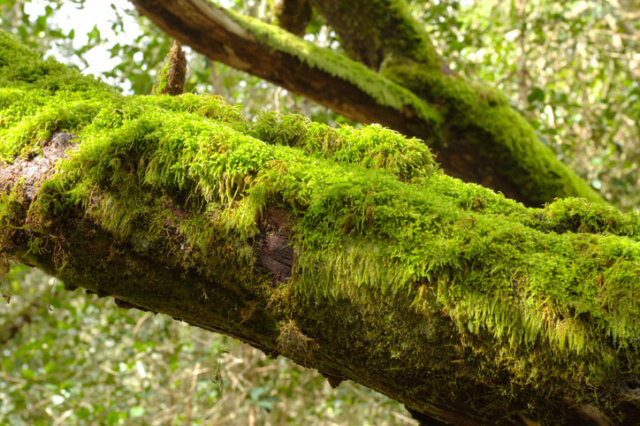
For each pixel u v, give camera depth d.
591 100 3.62
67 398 2.67
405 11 2.29
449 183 0.96
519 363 0.77
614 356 0.74
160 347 3.15
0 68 1.10
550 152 2.19
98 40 2.86
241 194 0.86
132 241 0.87
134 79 2.89
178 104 1.04
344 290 0.81
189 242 0.86
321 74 1.95
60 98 1.03
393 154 0.96
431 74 2.15
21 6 2.98
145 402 3.55
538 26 3.18
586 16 3.41
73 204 0.88
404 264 0.80
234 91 3.35
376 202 0.83
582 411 0.77
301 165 0.87
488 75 3.49
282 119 1.01
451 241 0.80
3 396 3.21
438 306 0.79
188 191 0.87
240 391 2.92
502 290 0.77
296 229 0.84
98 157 0.88
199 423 2.96
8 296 1.06
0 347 3.10
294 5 2.54
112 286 0.91
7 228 0.91
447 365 0.80
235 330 0.90
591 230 0.89
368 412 3.43
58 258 0.90
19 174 0.91
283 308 0.84
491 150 2.07
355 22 2.34
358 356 0.84
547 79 3.58
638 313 0.74
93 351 3.39
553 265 0.78
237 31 1.90
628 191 3.28
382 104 1.99
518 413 0.80
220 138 0.88
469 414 0.83
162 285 0.88
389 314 0.80
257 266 0.84
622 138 3.47
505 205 0.92
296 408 3.33
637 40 3.63
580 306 0.75
